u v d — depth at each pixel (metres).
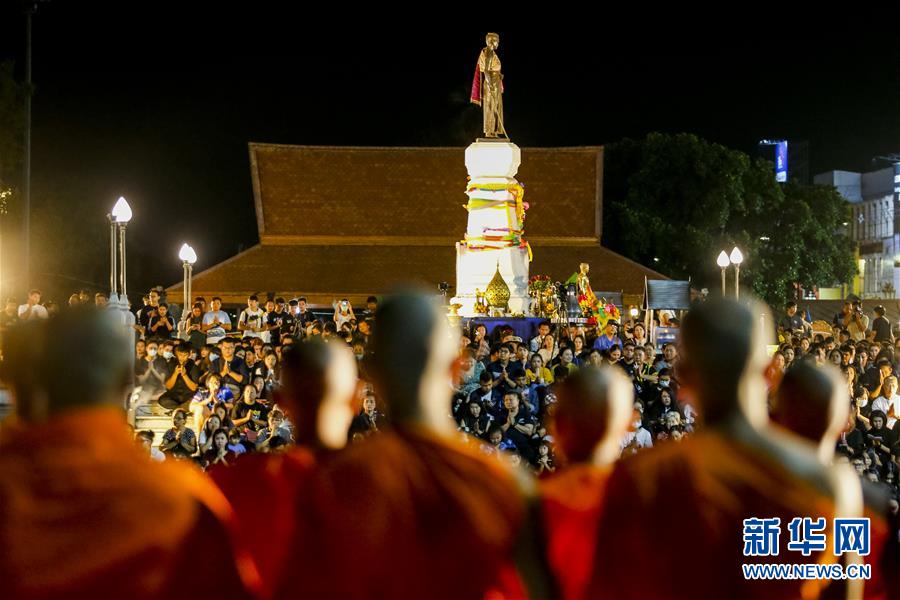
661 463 3.62
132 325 16.72
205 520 3.22
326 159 47.59
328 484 3.59
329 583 3.51
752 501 3.47
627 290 44.12
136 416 17.00
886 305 48.78
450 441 3.71
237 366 17.03
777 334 24.80
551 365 19.30
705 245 50.12
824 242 54.97
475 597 3.51
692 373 3.69
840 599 3.58
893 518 4.96
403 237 46.41
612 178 53.72
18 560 3.04
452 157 48.12
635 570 3.51
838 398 4.30
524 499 3.72
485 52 26.98
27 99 31.52
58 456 3.16
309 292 43.59
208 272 44.03
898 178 95.00
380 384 3.78
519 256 26.08
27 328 3.31
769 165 53.00
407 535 3.51
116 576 3.06
